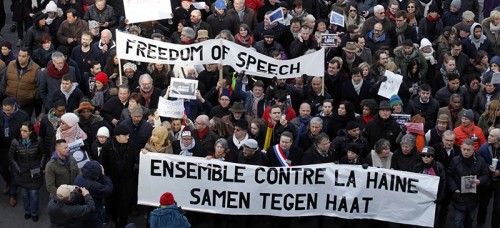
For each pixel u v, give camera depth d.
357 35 20.33
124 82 18.02
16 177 15.82
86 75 18.91
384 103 16.42
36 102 18.72
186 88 16.77
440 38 21.23
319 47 20.08
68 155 14.84
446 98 18.52
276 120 16.23
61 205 13.41
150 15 19.78
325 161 15.52
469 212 15.73
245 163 15.37
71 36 20.66
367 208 15.47
